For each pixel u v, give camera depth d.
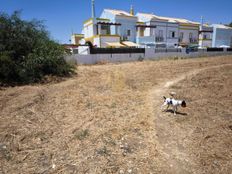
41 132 4.84
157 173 3.34
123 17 33.19
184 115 6.07
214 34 44.62
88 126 5.17
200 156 3.87
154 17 36.41
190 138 4.60
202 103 7.25
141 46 32.69
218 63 21.59
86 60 22.00
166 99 6.32
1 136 4.63
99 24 30.58
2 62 9.84
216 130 5.02
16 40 10.96
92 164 3.57
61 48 13.35
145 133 4.81
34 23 12.48
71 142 4.35
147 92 9.02
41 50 11.82
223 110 6.50
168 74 14.19
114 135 4.66
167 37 38.50
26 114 6.02
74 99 7.62
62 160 3.70
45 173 3.34
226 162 3.67
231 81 11.23
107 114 6.07
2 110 6.32
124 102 7.38
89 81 11.38
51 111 6.31
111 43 29.91
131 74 14.15
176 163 3.63
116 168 3.46
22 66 10.73
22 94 8.19
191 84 10.62
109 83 10.84
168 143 4.36
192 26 42.19
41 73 11.52
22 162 3.66
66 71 13.15
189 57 31.73
